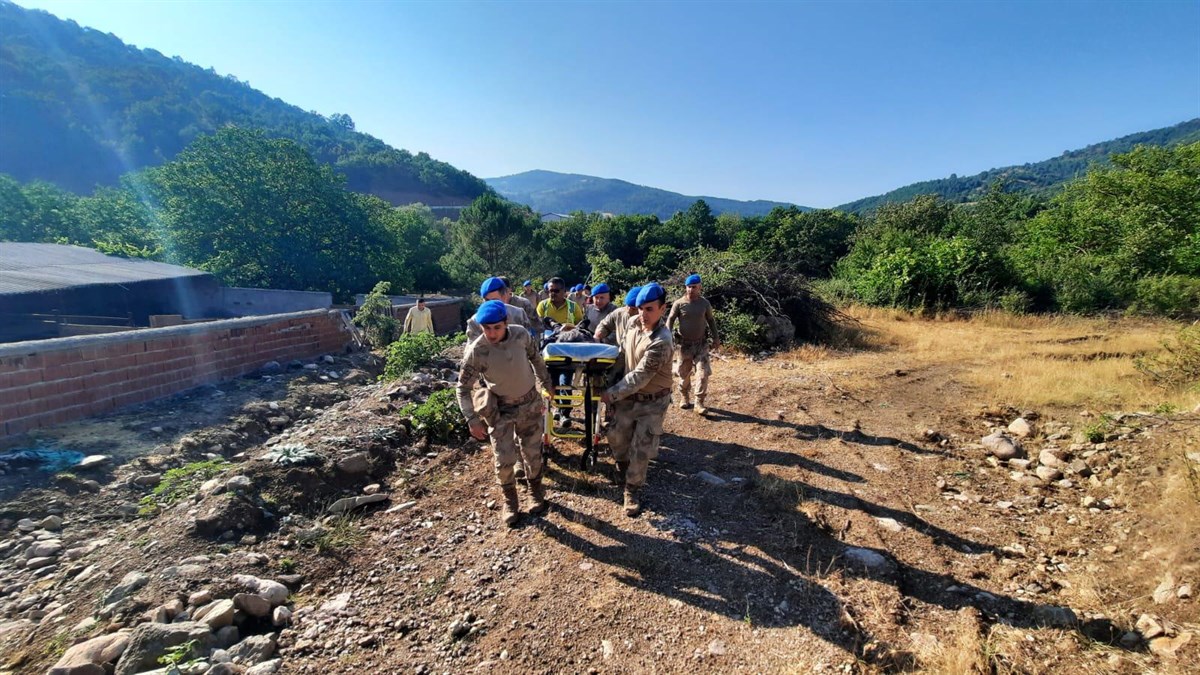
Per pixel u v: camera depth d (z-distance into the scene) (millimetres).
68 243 22672
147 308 16219
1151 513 3576
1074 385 7086
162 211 28172
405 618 2941
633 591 3174
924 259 16453
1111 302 15672
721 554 3553
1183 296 14477
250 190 27906
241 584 2945
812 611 2988
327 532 3652
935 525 3967
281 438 5492
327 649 2686
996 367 8805
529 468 3938
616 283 17625
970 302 15852
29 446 4504
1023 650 2619
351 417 5480
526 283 7090
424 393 6605
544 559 3488
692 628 2879
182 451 4977
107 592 2861
